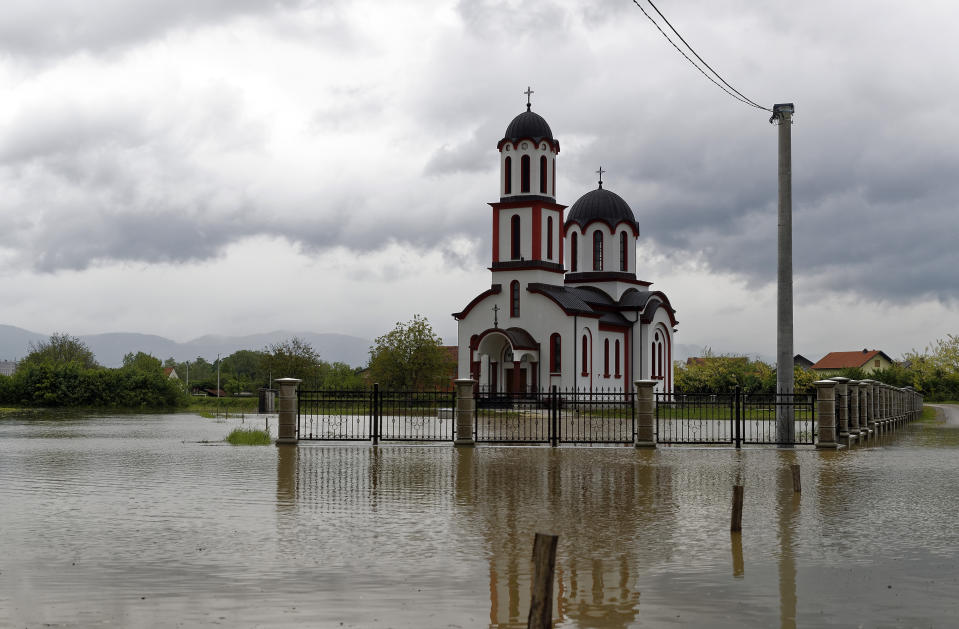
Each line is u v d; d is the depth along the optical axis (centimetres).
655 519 1448
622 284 7269
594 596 973
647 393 2836
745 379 8606
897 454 2661
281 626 859
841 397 3017
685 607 930
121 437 3516
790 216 2964
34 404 7531
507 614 905
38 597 958
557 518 1453
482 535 1304
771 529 1359
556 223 6756
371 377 7762
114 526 1370
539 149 6606
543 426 4103
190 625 860
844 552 1191
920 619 891
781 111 2966
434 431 3812
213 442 3177
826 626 868
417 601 950
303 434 3550
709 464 2325
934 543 1252
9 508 1552
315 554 1171
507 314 6550
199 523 1397
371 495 1720
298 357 9156
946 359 9306
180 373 17488
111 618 882
